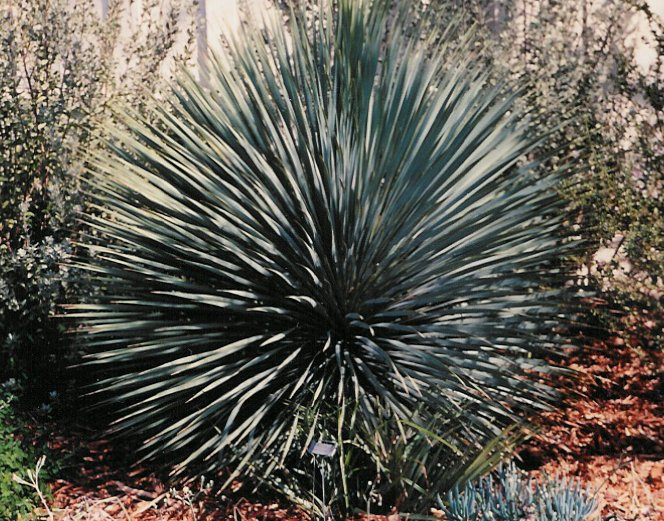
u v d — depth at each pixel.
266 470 4.53
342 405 4.40
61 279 5.24
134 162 5.21
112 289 4.98
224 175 4.99
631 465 4.74
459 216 4.97
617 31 6.62
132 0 6.19
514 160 4.99
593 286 5.91
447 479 4.17
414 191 4.82
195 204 4.77
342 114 5.03
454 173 5.06
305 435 4.57
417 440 4.38
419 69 5.18
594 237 5.70
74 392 5.45
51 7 5.68
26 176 5.59
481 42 6.69
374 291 4.77
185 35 6.89
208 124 5.15
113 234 4.96
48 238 5.32
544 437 5.14
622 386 5.71
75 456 4.95
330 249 4.91
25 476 4.45
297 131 5.07
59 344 5.52
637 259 5.46
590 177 5.74
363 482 4.45
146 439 5.04
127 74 5.96
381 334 4.87
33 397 5.46
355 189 4.75
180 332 4.82
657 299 5.61
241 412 4.80
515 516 3.60
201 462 4.89
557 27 6.79
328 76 5.16
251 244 4.78
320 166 4.93
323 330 4.88
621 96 6.38
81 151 5.56
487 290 4.71
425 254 4.82
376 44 5.18
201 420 4.61
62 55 5.69
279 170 4.95
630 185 5.66
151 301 4.88
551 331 5.42
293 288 4.77
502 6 7.07
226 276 4.83
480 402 4.73
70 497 4.59
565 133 6.16
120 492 4.66
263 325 4.88
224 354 4.56
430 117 5.09
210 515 4.46
